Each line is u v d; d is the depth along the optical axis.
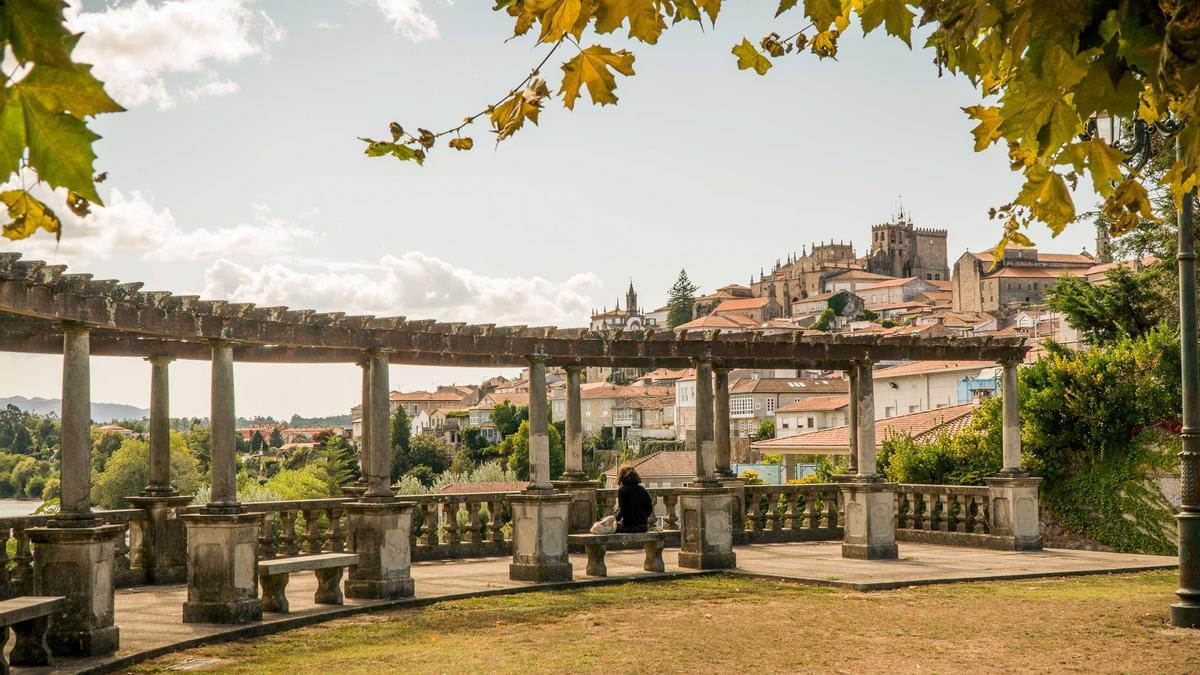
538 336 17.17
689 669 9.77
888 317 189.88
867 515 19.22
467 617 13.30
